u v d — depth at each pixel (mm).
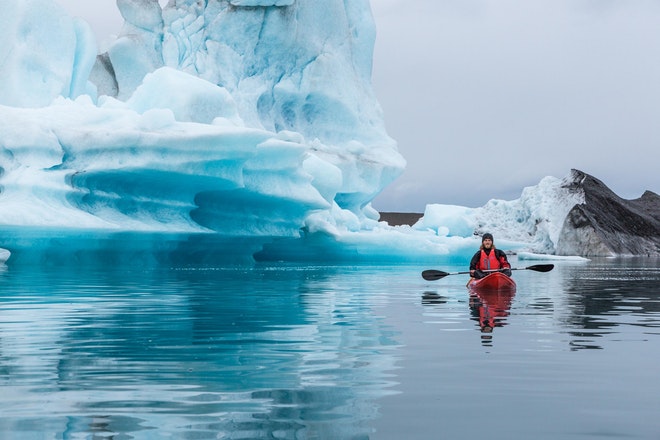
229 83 31484
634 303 9766
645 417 3545
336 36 34656
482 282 12008
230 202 21906
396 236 24609
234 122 22062
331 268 19938
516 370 4719
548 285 13898
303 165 25266
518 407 3736
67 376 4457
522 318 7809
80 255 18531
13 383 4250
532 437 3215
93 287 11773
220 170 18672
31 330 6617
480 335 6406
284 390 4090
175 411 3613
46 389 4098
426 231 33281
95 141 17781
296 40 33219
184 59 32156
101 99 23359
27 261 18141
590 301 10086
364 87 36156
